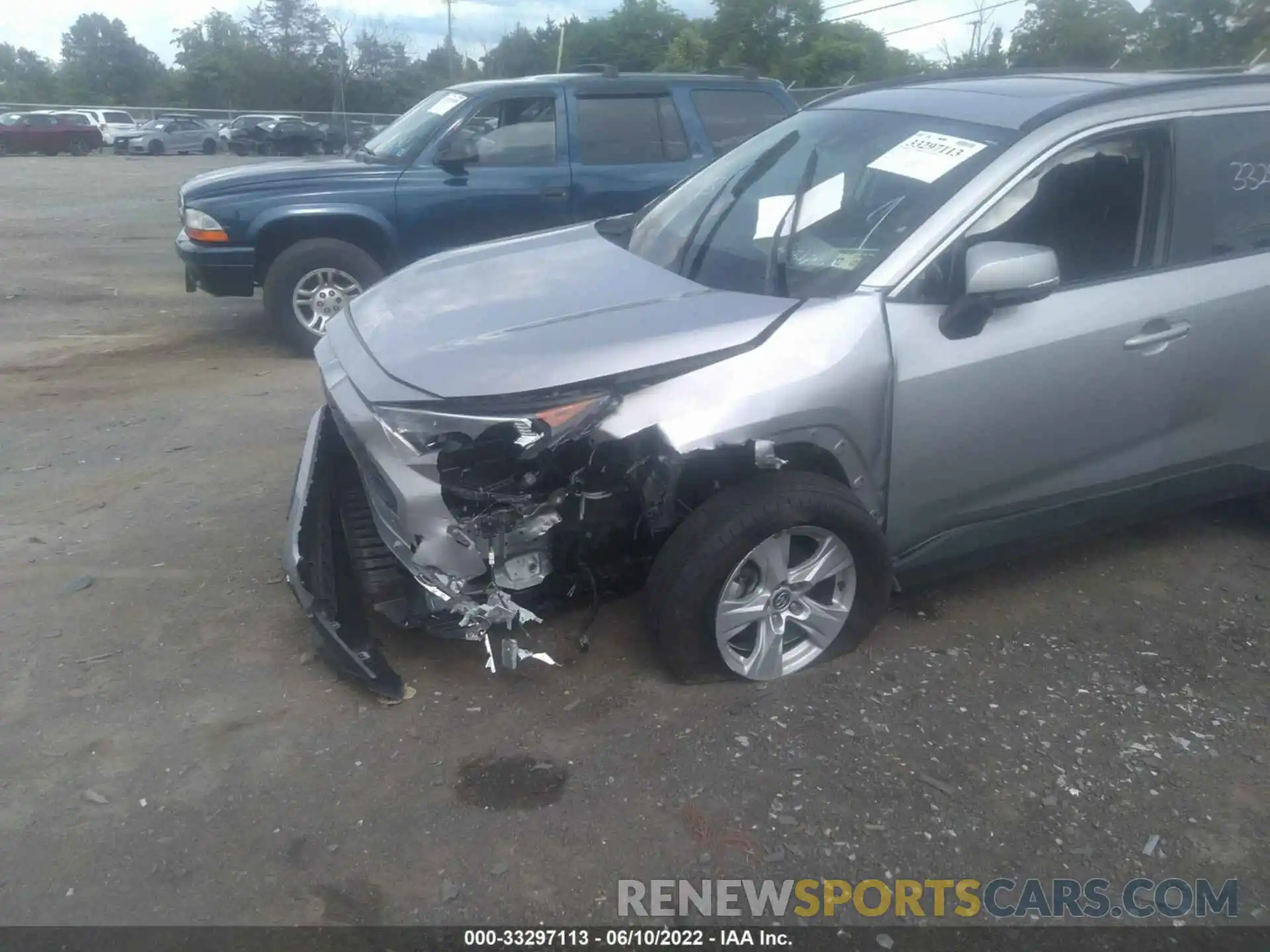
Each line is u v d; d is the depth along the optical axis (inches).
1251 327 159.3
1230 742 135.0
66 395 261.3
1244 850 118.0
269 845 115.9
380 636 152.1
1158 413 157.4
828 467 139.5
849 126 170.2
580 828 118.4
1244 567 177.5
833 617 144.3
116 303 373.4
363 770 126.9
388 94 2393.0
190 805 121.4
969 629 157.8
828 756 129.9
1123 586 170.9
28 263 446.0
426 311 148.9
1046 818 121.6
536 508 132.3
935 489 145.9
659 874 112.7
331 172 300.2
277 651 150.3
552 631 153.3
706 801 122.4
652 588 136.3
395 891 110.3
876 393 135.9
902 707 139.3
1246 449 168.7
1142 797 125.2
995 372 142.3
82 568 172.4
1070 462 154.3
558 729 134.0
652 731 133.5
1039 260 133.8
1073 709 140.3
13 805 121.2
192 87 2490.2
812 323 134.4
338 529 162.9
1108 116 150.6
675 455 126.3
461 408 125.9
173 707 138.3
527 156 307.6
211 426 238.8
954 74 186.4
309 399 261.1
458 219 305.0
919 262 139.9
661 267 159.6
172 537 183.5
